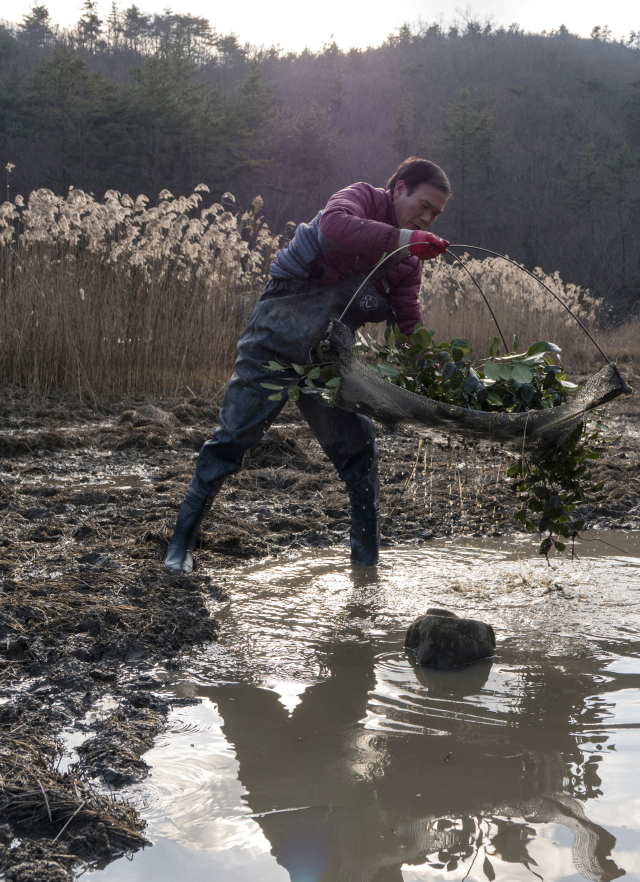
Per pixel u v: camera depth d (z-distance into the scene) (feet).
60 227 26.76
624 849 5.04
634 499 15.60
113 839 5.11
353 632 8.96
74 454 18.69
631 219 171.83
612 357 49.65
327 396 8.64
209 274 30.14
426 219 9.71
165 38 206.90
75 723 6.73
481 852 4.99
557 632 8.97
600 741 6.50
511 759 6.20
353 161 199.52
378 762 6.15
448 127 183.11
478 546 12.63
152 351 27.84
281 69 262.88
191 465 17.89
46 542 11.57
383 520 13.83
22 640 8.07
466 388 8.66
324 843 5.08
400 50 270.67
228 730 6.65
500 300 46.21
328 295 9.64
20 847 5.04
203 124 148.46
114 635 8.48
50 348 25.57
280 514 14.05
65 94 146.51
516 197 179.32
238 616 9.39
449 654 8.07
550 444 8.78
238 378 10.14
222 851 5.00
